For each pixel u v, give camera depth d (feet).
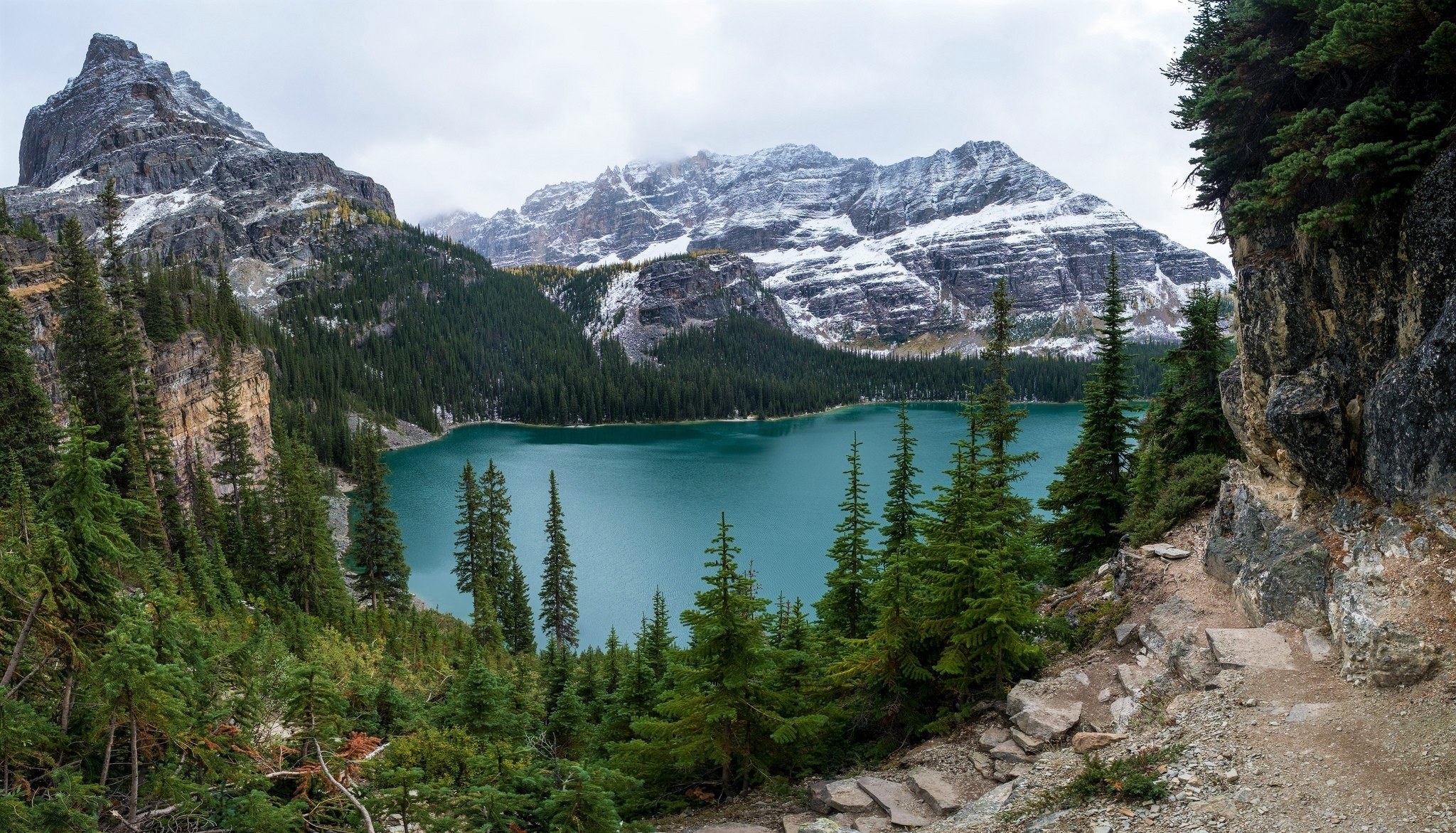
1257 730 37.70
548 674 101.40
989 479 82.64
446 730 51.62
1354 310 47.91
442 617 188.24
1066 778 40.63
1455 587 37.63
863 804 46.11
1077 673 53.62
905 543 64.13
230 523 177.06
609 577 223.51
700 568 230.27
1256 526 55.06
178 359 220.43
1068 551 96.48
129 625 33.30
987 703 54.39
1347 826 29.48
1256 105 56.90
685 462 426.92
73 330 141.49
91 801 33.42
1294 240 53.36
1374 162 43.88
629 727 72.43
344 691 59.41
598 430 606.96
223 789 39.81
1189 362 82.28
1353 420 47.88
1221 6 61.00
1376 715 35.58
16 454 107.76
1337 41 44.70
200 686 37.88
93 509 35.42
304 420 315.78
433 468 410.31
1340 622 42.06
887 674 57.52
